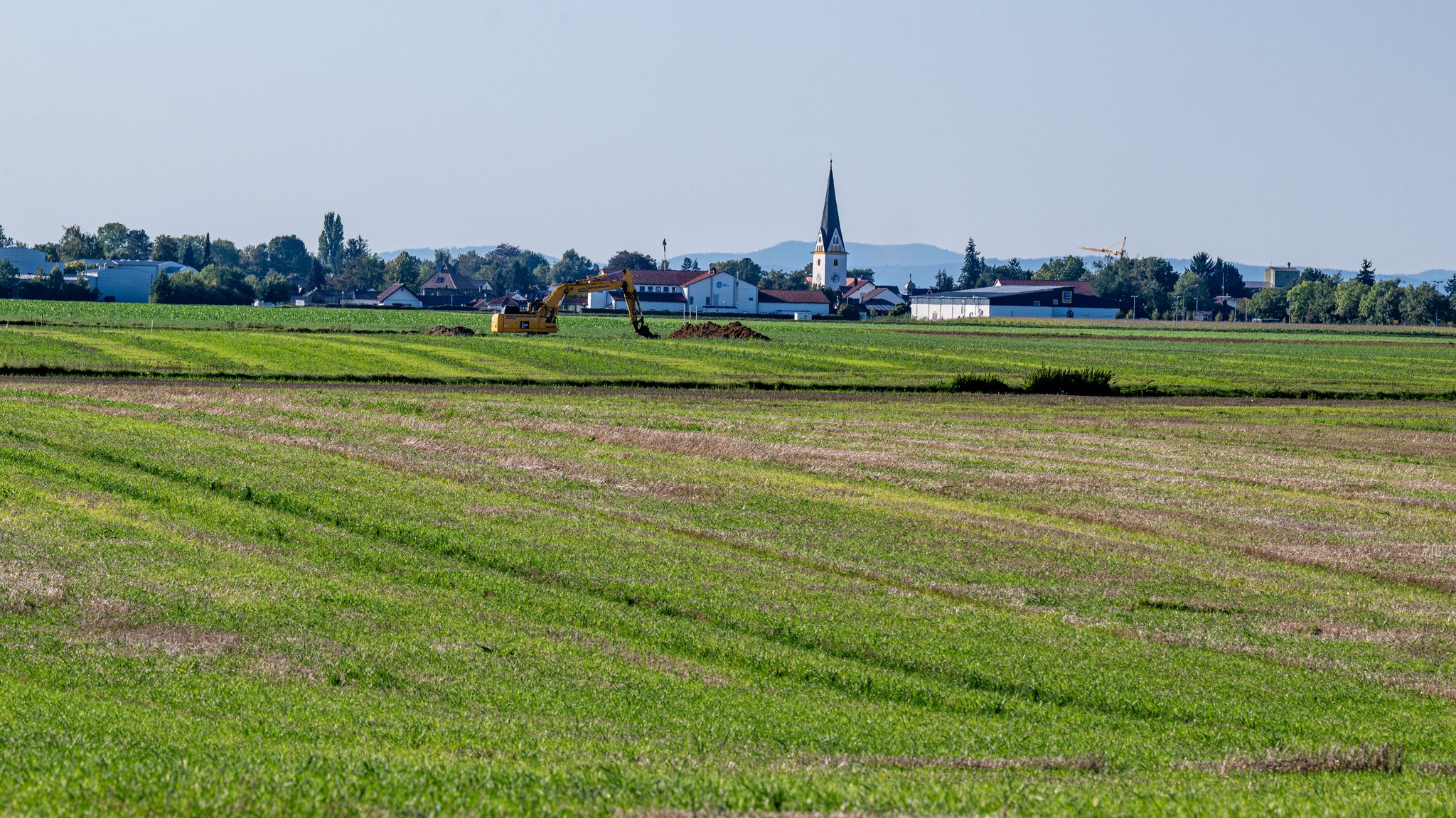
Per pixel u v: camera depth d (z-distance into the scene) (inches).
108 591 1857.8
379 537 2352.4
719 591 1971.0
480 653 1626.5
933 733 1374.3
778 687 1549.0
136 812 905.5
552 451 3533.5
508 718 1376.7
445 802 940.6
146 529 2313.0
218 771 1011.9
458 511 2554.1
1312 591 2146.9
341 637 1679.4
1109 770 1243.8
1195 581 2190.0
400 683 1501.0
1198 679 1621.6
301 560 2134.6
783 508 2751.0
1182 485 3223.4
